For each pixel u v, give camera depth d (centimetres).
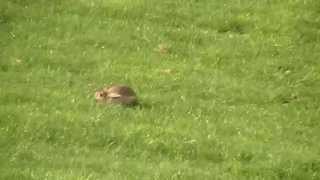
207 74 2845
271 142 2284
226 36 3225
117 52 2927
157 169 1934
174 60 2938
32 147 1992
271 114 2553
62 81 2577
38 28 3034
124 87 2445
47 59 2761
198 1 3506
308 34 3303
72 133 2114
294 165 2092
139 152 2070
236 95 2678
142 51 2973
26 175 1756
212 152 2133
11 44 2855
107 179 1792
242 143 2219
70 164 1897
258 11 3462
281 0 3566
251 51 3111
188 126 2306
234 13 3425
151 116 2339
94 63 2795
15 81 2519
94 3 3325
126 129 2183
